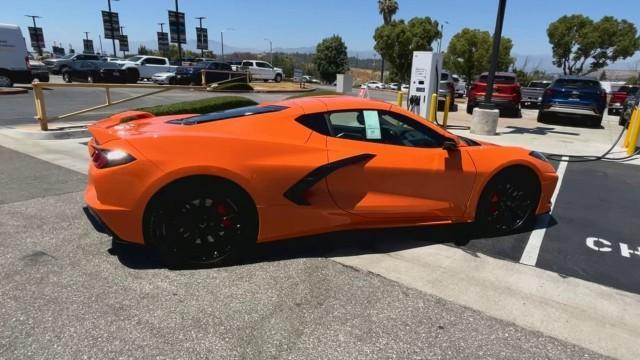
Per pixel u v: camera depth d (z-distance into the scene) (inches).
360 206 136.7
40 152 273.7
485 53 1747.0
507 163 152.7
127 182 114.5
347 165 132.6
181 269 123.9
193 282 117.3
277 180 125.0
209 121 131.1
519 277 127.8
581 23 1583.4
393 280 122.8
